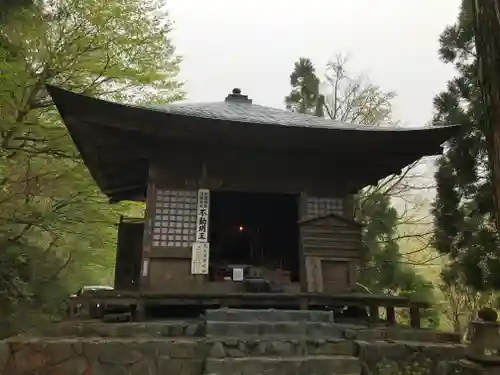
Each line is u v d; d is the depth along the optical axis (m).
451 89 10.51
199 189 8.38
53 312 10.66
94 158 9.32
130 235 9.73
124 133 7.95
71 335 6.19
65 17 12.02
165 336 6.34
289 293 7.34
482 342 5.88
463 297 13.43
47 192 12.09
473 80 10.04
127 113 7.32
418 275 14.34
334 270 8.11
